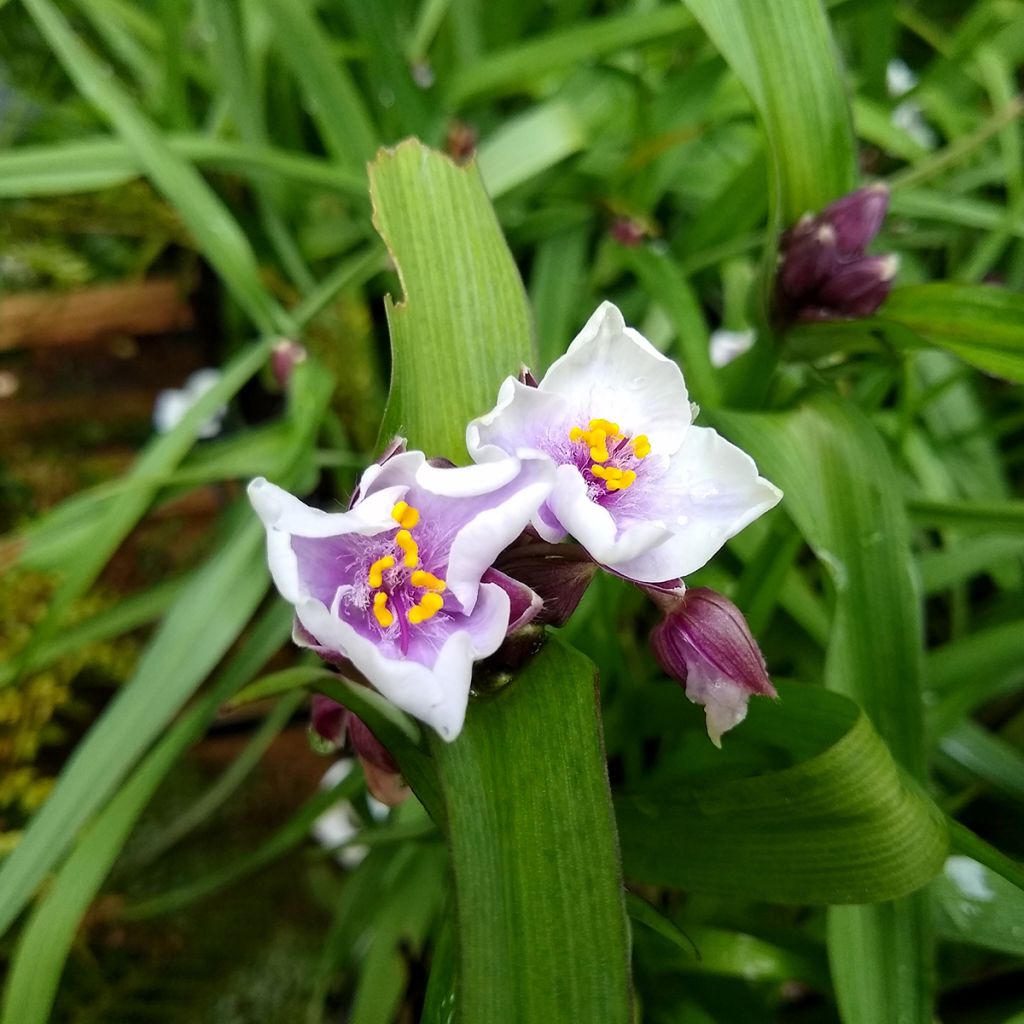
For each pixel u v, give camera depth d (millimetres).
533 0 258
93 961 210
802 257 149
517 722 112
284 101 257
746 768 163
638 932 167
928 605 233
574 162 223
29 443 254
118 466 252
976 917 148
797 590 188
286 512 103
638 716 168
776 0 149
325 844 233
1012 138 226
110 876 227
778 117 152
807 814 121
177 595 193
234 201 254
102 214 250
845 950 136
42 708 204
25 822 205
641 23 206
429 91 223
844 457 156
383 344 249
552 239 229
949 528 176
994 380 239
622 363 115
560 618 114
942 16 315
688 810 127
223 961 218
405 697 99
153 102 235
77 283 261
